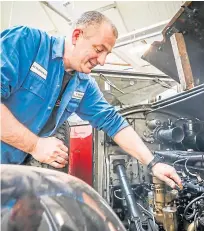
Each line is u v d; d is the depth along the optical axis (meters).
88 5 3.03
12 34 1.08
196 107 1.80
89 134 2.45
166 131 1.84
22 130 0.90
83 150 2.47
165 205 1.50
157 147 2.23
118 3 3.01
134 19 3.31
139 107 2.30
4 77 0.98
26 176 0.60
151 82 2.77
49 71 1.21
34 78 1.16
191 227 1.27
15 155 1.21
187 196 1.42
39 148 0.88
